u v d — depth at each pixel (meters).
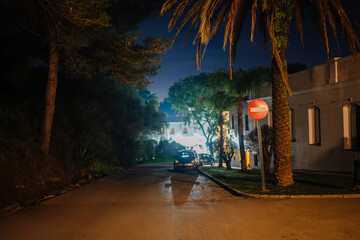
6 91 18.47
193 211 8.39
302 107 18.83
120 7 17.86
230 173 19.42
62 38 13.80
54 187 13.92
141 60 16.83
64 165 16.61
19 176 11.58
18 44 17.83
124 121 33.47
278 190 10.84
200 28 11.15
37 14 13.79
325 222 6.71
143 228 6.70
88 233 6.38
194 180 17.38
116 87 32.44
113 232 6.42
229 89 21.72
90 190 13.70
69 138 18.81
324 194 9.73
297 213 7.65
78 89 24.89
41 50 19.09
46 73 21.53
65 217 7.96
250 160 28.02
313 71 17.69
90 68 16.94
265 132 17.50
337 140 16.16
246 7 12.98
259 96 24.72
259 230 6.29
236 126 31.42
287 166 11.84
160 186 14.66
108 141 26.20
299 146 19.14
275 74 12.00
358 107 15.28
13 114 15.20
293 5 11.88
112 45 16.27
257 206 8.71
